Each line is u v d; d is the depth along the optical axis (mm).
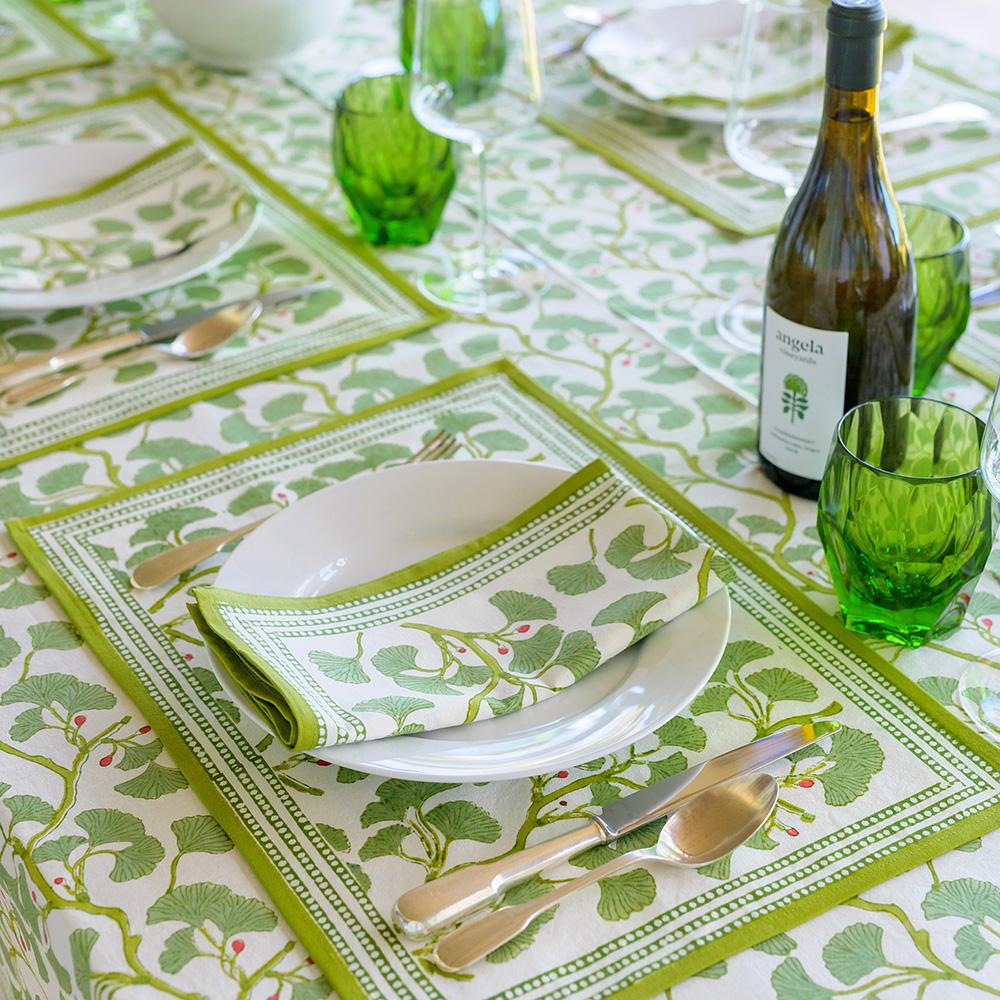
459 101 1099
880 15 752
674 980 578
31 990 763
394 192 1197
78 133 1465
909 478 698
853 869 628
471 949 584
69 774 697
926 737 702
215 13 1523
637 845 644
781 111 1090
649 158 1375
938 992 574
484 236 1173
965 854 637
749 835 641
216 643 690
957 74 1486
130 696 746
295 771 693
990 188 1271
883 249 804
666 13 1523
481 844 650
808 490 885
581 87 1528
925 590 736
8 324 1129
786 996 573
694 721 719
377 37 1702
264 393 1031
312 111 1506
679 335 1091
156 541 873
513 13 1070
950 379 1019
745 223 1249
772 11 1056
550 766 635
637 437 966
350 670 694
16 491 931
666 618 719
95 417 1009
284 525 808
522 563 771
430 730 675
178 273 1106
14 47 1690
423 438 967
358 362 1066
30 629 805
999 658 758
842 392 834
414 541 818
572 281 1173
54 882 634
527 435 966
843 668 750
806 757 692
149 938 606
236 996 579
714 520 872
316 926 606
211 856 648
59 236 1192
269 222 1282
